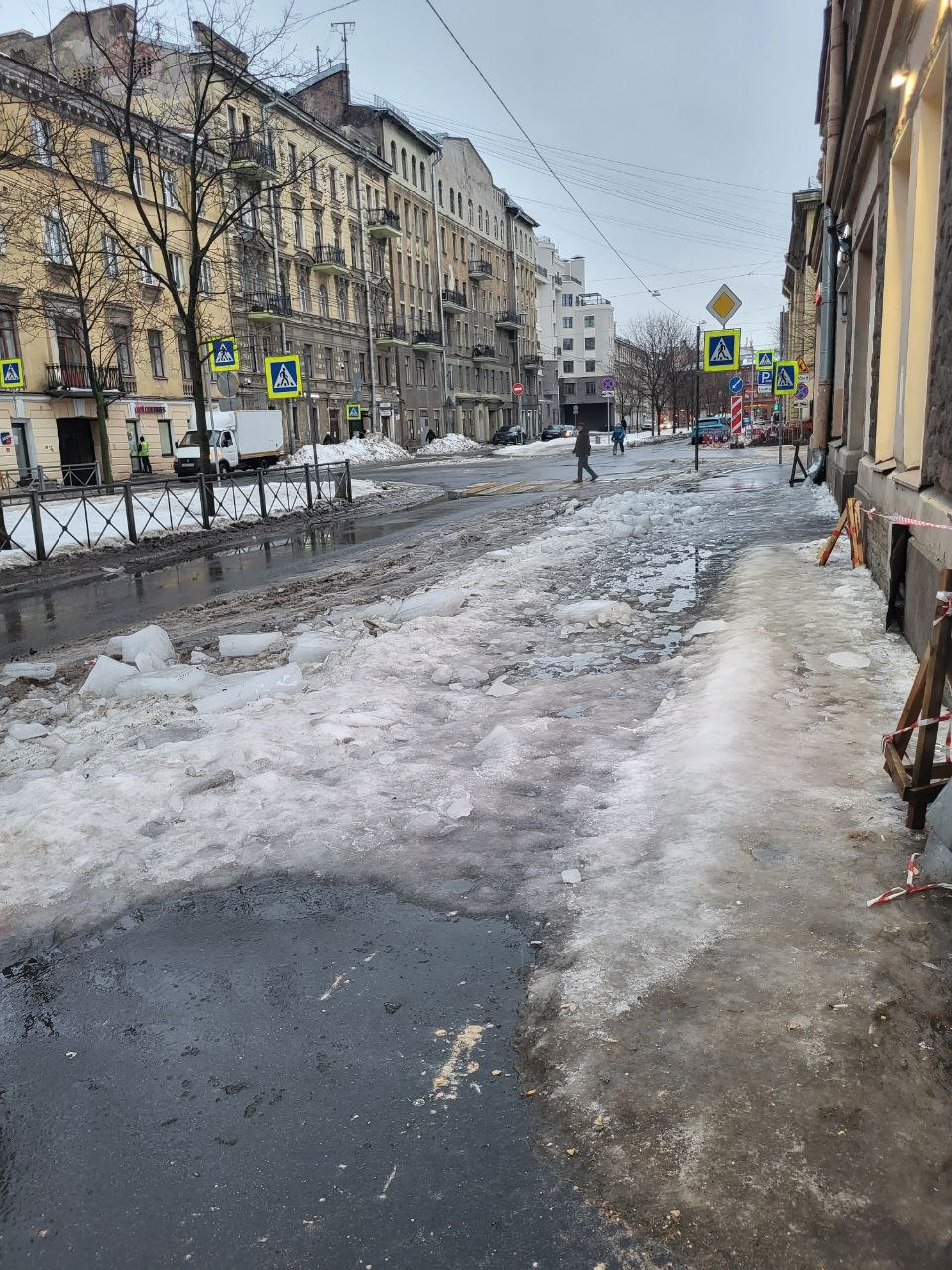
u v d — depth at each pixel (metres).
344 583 11.23
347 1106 2.31
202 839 3.78
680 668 5.92
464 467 38.88
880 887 2.98
